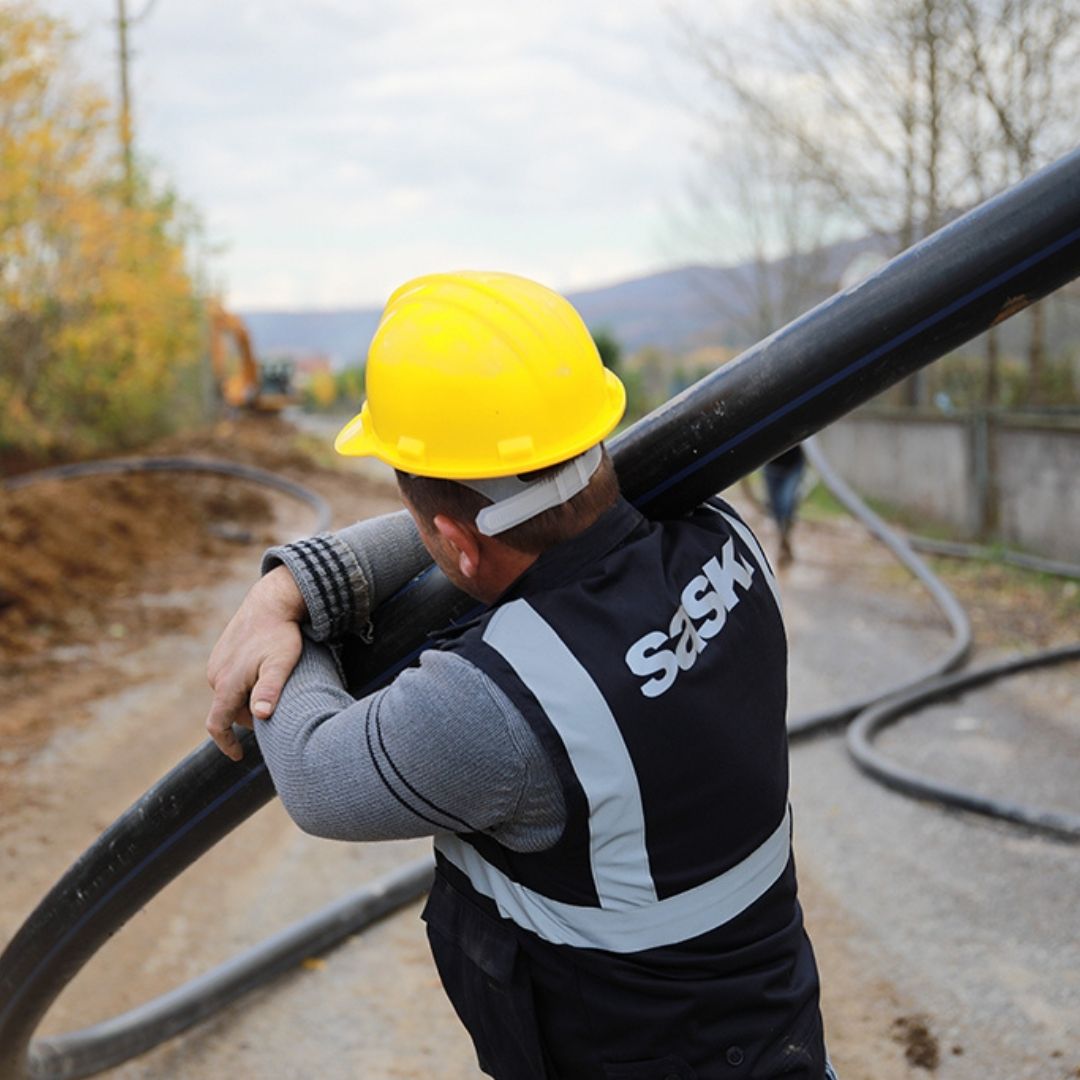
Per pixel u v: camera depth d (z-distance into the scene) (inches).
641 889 50.6
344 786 49.0
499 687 47.3
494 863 52.9
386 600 60.3
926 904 154.1
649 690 48.4
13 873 166.6
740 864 53.1
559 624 48.6
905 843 172.9
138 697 245.6
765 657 54.9
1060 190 50.3
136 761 210.7
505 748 46.8
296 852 178.2
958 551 395.2
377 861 174.7
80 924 82.8
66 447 618.8
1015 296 52.6
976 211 52.4
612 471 54.1
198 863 174.6
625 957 51.6
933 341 54.1
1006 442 395.9
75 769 204.5
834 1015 130.6
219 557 401.1
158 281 602.5
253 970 137.6
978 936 145.2
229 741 58.8
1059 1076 117.7
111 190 550.6
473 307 52.4
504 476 50.2
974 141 418.0
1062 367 519.5
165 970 146.9
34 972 90.2
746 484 490.6
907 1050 123.6
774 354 55.9
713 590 53.3
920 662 273.1
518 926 53.0
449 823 49.2
